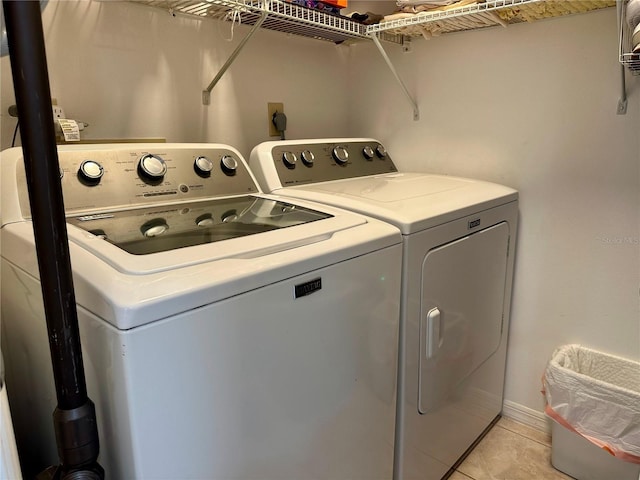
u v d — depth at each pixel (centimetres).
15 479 71
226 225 111
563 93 168
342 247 104
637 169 158
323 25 167
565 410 163
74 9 139
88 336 79
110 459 83
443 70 197
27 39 62
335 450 114
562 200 175
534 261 186
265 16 149
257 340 89
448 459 169
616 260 168
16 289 102
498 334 187
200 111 175
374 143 205
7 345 115
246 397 89
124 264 80
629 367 171
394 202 139
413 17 164
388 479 138
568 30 163
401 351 131
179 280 78
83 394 77
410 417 140
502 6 144
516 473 174
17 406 119
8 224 102
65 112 141
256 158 162
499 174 189
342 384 112
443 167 205
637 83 153
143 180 128
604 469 161
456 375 160
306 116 215
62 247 70
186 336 77
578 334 181
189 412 80
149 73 159
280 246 98
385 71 216
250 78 189
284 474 101
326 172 175
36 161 66
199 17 168
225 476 89
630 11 114
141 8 154
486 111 188
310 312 99
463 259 149
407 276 126
